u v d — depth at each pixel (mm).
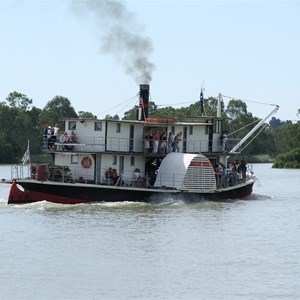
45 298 70938
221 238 99250
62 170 128125
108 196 129000
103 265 82688
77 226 106000
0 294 71938
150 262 84250
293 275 79562
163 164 134375
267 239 99625
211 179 135750
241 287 75000
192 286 75250
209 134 146000
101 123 131250
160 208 126438
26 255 86875
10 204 126438
